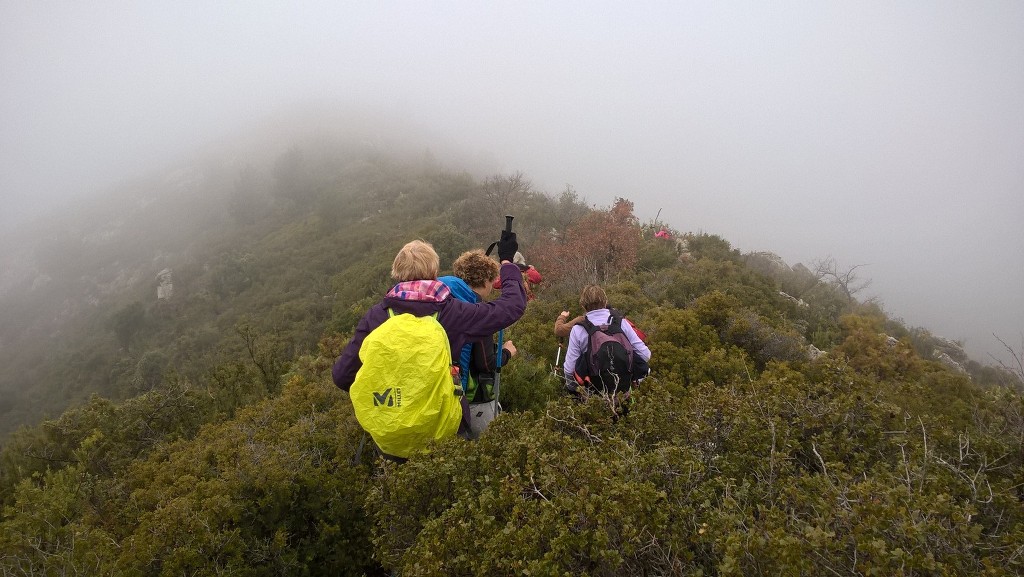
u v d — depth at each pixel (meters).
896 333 13.07
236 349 21.91
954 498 1.90
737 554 1.54
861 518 1.57
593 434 2.62
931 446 2.26
